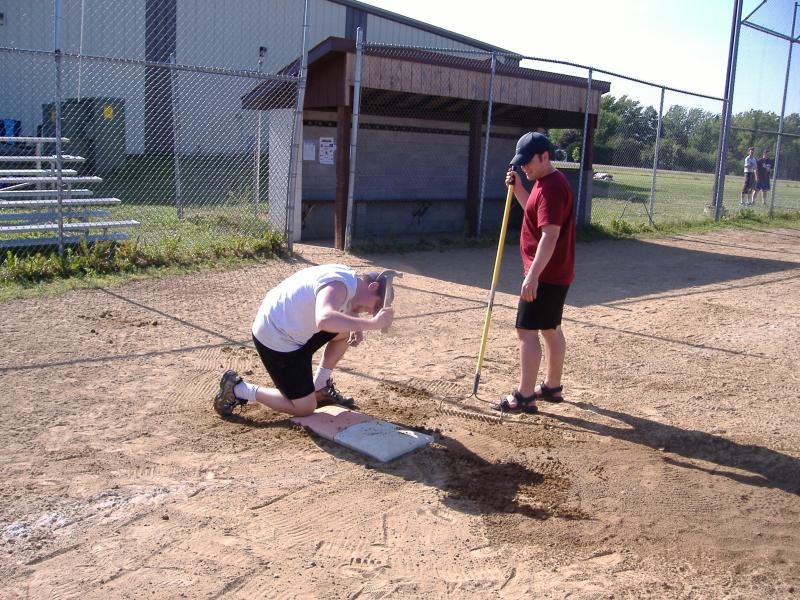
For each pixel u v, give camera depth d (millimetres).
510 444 4418
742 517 3666
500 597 2928
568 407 5082
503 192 15641
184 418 4598
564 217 4570
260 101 12148
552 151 4586
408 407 4938
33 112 18109
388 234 13289
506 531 3447
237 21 19234
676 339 6898
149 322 6672
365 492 3748
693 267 10984
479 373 5074
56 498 3549
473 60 12164
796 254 12562
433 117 13891
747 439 4605
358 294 4145
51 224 9312
